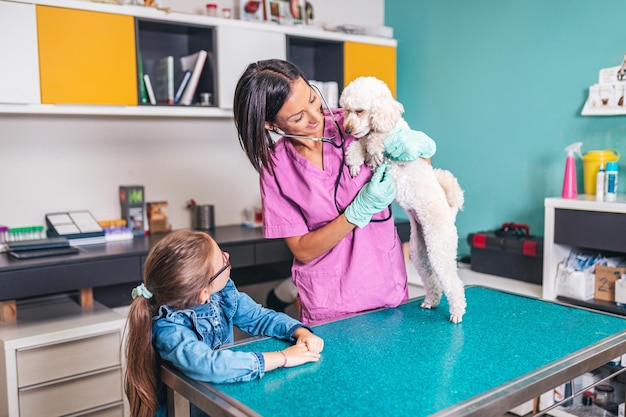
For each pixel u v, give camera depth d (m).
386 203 1.42
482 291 1.75
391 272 1.62
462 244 3.29
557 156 2.78
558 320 1.45
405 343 1.29
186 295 1.23
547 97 2.79
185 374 1.14
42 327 2.18
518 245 2.68
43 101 2.34
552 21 2.73
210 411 1.03
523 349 1.24
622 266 2.31
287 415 0.96
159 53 2.87
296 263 1.63
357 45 3.20
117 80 2.50
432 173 1.48
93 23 2.41
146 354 1.21
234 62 2.78
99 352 2.24
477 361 1.18
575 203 2.30
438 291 1.56
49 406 2.13
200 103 2.82
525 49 2.86
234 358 1.10
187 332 1.19
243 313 1.41
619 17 2.48
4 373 2.05
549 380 1.10
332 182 1.53
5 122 2.53
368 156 1.49
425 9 3.35
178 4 2.86
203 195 3.12
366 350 1.25
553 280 2.42
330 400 1.01
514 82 2.93
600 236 2.24
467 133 3.19
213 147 3.14
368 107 1.40
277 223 1.57
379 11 3.63
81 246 2.55
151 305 1.27
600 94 2.55
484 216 3.15
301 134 1.48
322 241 1.48
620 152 2.54
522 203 2.95
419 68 3.43
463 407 0.98
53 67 2.34
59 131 2.67
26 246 2.31
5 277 2.12
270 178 1.57
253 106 1.40
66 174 2.71
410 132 1.42
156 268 1.23
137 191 2.82
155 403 1.21
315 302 1.59
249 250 2.70
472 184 3.20
